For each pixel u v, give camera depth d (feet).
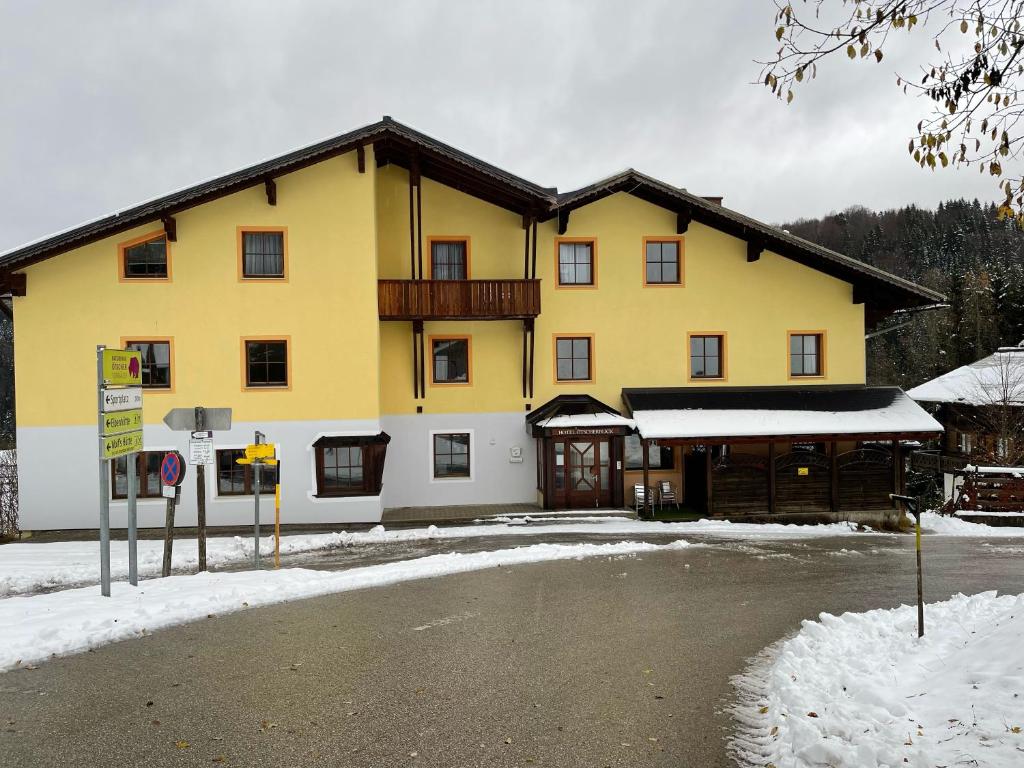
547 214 65.77
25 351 59.93
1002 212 15.64
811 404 68.59
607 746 17.49
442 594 34.14
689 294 71.05
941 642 24.25
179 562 45.34
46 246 58.18
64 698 20.06
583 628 28.45
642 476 69.41
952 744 14.88
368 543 52.37
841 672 21.90
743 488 64.44
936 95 15.23
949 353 144.97
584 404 66.85
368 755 16.78
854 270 68.49
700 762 16.62
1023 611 23.03
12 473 61.46
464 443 68.90
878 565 42.73
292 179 62.08
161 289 61.11
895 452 65.72
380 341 66.90
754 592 35.27
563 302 69.67
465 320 67.62
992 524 64.28
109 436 31.09
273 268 62.59
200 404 61.36
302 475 61.77
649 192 69.46
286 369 62.34
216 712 19.22
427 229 67.97
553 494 65.98
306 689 21.09
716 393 70.08
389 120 59.41
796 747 16.46
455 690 21.30
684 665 23.98
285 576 36.99
